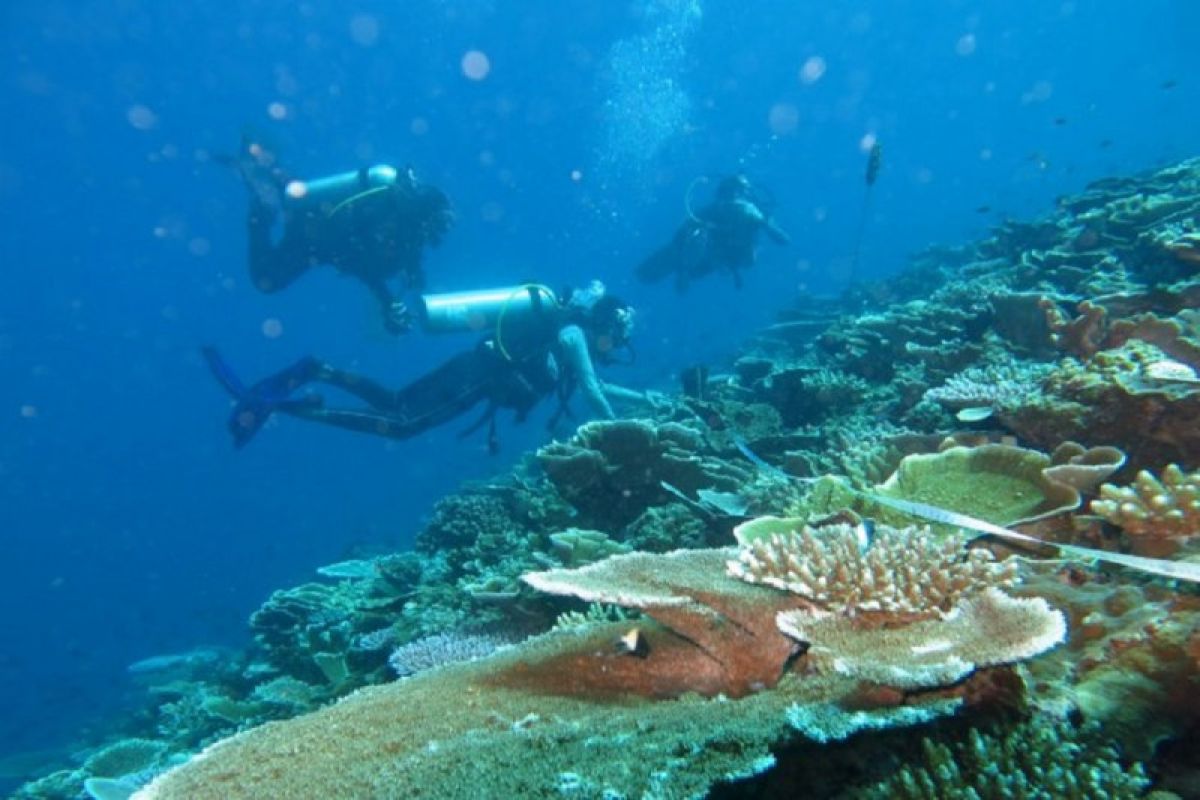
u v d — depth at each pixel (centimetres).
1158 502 288
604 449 647
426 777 218
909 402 628
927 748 227
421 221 1068
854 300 1562
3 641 4194
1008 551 331
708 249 1850
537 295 977
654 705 264
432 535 867
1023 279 819
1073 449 381
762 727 214
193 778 252
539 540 654
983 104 10894
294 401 1110
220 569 4191
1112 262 729
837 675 239
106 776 753
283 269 1114
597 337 1005
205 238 10681
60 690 2452
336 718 281
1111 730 226
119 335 10662
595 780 199
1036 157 1819
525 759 219
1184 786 218
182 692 1030
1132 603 262
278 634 853
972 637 227
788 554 279
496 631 527
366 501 4131
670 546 541
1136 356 421
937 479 379
